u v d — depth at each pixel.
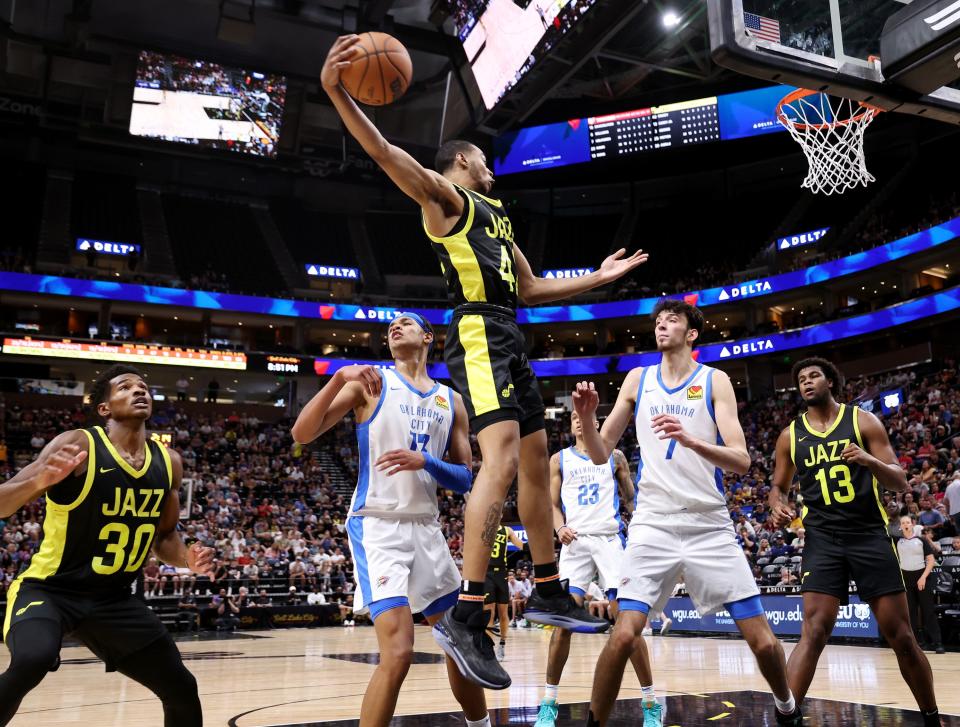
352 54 2.72
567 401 32.00
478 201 3.03
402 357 3.48
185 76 25.02
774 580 12.42
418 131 25.39
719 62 5.26
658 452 3.57
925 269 26.05
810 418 4.36
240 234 33.56
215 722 4.48
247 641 12.44
